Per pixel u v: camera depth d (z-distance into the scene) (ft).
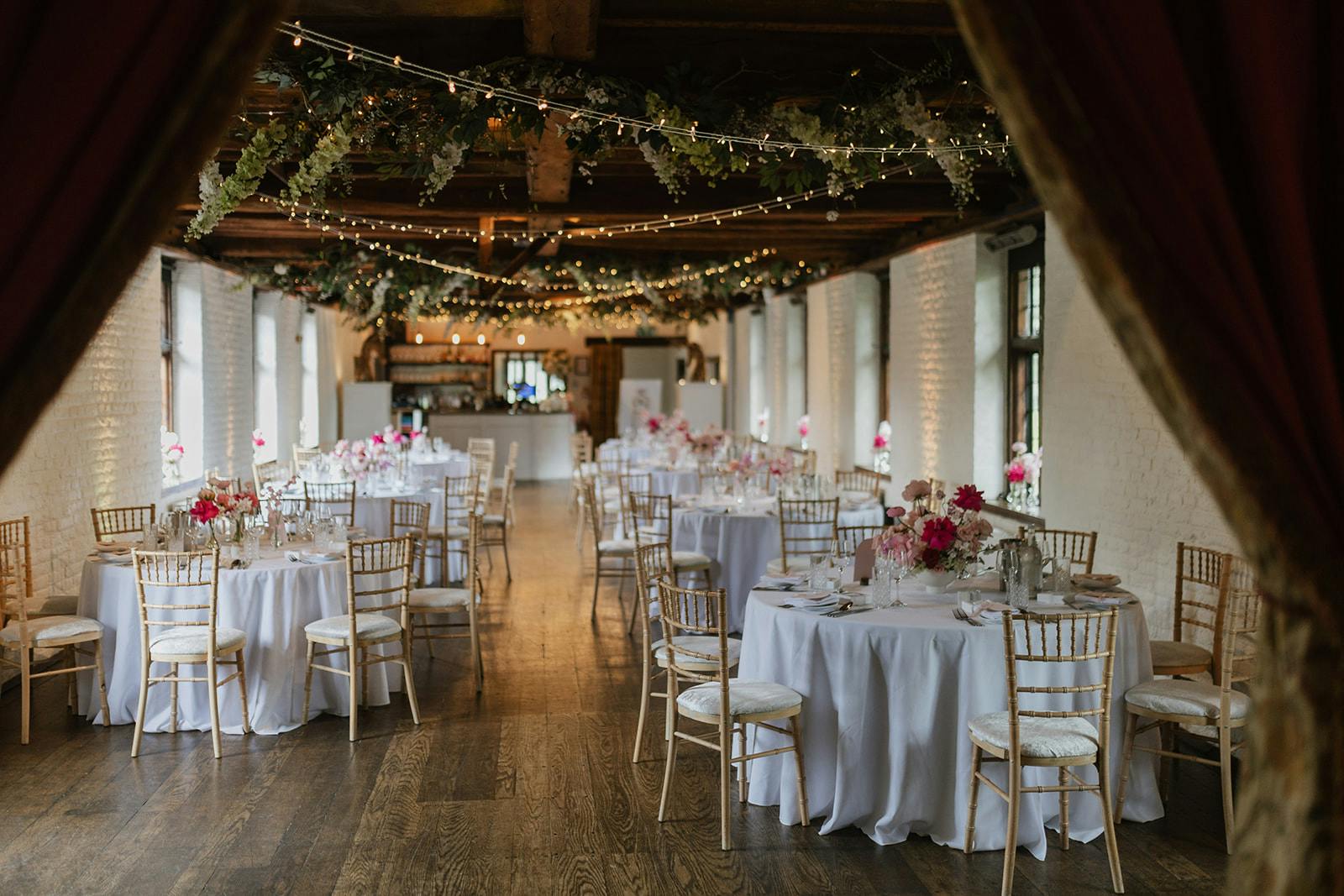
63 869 13.26
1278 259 5.88
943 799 14.08
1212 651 17.94
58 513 23.04
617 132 17.04
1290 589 5.79
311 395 49.96
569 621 26.68
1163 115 5.66
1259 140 5.85
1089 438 22.66
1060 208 5.51
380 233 33.12
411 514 30.83
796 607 15.19
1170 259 5.62
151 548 19.30
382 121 16.75
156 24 5.44
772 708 14.15
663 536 26.61
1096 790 12.82
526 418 61.21
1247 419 5.58
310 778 16.39
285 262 37.19
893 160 19.94
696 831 14.51
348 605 18.17
